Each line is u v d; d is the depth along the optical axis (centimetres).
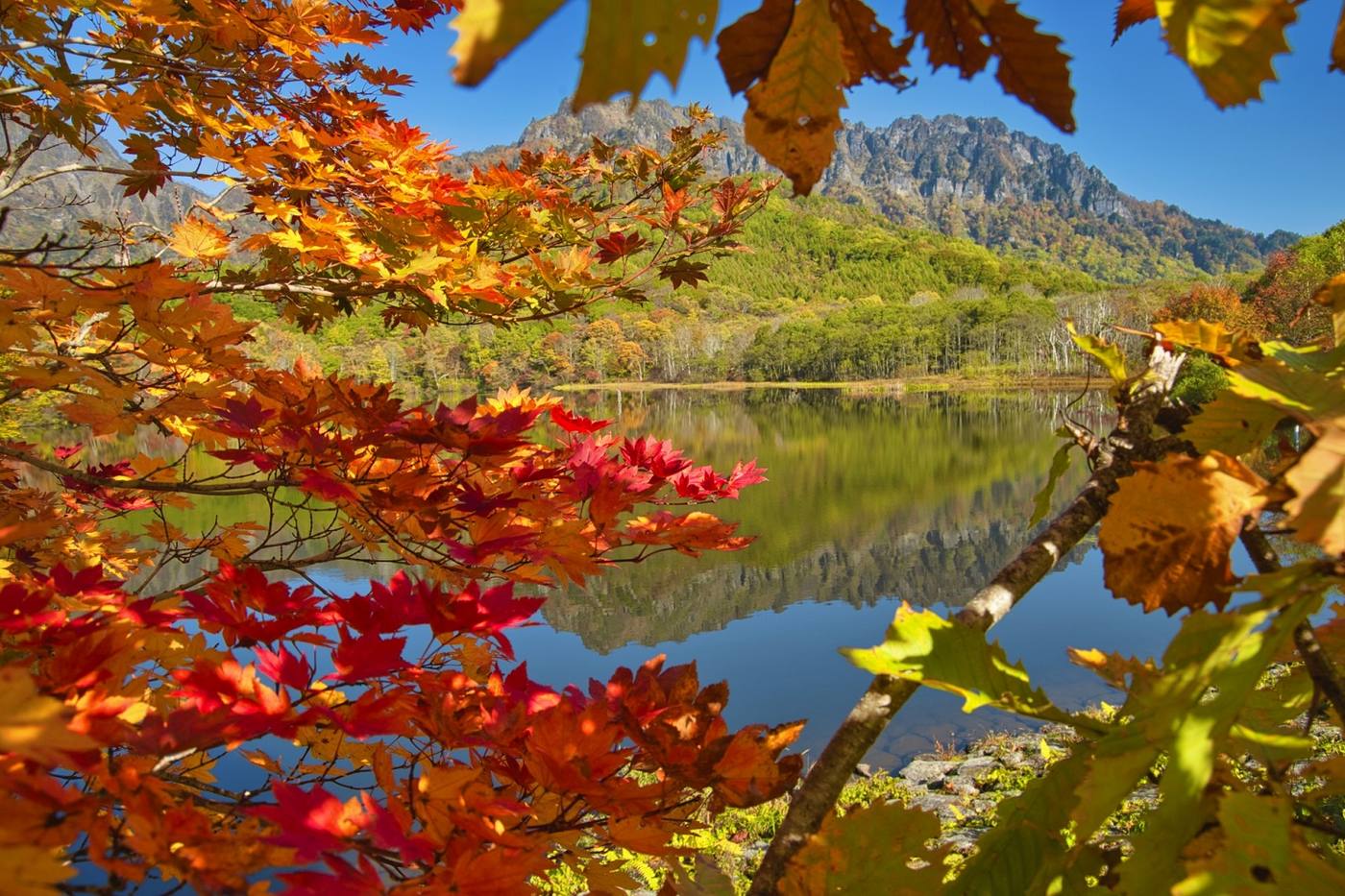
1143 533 47
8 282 142
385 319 269
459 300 246
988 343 8688
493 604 119
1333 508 35
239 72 234
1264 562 49
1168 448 60
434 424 134
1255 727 58
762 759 105
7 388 158
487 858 91
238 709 95
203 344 160
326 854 86
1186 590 47
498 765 121
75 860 89
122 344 194
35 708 60
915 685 59
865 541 2623
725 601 2022
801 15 35
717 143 301
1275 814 42
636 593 2123
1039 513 64
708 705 123
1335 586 38
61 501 253
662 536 154
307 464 153
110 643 99
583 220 284
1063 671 1277
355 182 219
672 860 108
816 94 37
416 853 87
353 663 106
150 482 163
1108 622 1546
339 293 233
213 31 215
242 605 115
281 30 216
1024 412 6125
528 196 261
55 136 260
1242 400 57
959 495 3256
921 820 60
